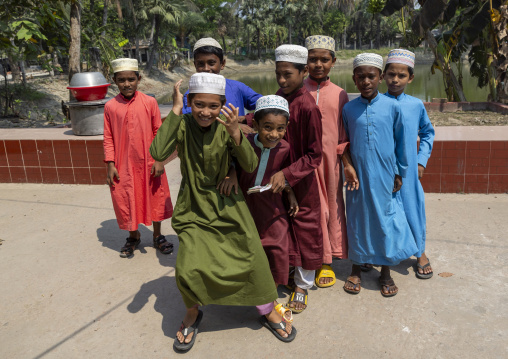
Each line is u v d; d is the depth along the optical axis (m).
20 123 13.04
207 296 2.39
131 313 2.87
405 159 2.86
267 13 70.75
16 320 2.81
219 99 2.22
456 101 11.40
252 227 2.43
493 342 2.45
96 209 4.84
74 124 5.84
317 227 2.74
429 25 9.55
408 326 2.63
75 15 8.79
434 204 4.59
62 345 2.56
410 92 16.83
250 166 2.38
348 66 64.44
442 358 2.34
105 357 2.45
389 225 2.89
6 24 7.60
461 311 2.75
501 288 2.99
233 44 73.44
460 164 4.79
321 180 3.03
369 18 70.62
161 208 3.67
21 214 4.73
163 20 37.00
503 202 4.54
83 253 3.77
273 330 2.58
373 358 2.36
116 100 3.51
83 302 3.01
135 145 3.50
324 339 2.54
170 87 35.41
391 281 3.00
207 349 2.49
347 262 3.56
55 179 5.75
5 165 5.79
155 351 2.49
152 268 3.49
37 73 29.03
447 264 3.36
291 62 2.56
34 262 3.61
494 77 10.71
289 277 3.11
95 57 14.17
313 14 70.38
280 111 2.35
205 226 2.43
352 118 2.90
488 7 9.33
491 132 5.10
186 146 2.40
